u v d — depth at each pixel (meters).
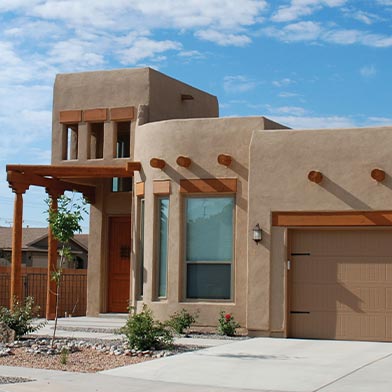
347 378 11.58
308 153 17.17
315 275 17.17
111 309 22.48
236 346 15.35
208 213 18.25
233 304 17.72
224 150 18.11
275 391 10.62
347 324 16.91
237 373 12.07
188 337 17.00
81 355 14.07
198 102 24.12
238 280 17.75
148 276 18.73
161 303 18.34
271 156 17.42
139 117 21.05
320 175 16.97
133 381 11.42
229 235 18.02
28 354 14.12
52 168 20.14
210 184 18.12
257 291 17.27
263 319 17.16
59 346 14.93
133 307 17.75
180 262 18.27
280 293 17.16
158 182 18.69
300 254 17.30
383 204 16.59
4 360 13.47
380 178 16.53
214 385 11.10
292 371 12.24
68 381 11.39
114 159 21.59
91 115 21.98
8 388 10.74
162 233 18.83
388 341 16.61
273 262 17.25
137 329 14.68
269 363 13.08
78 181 22.28
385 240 16.81
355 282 16.92
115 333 17.11
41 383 11.19
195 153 18.34
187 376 11.83
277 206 17.28
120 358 13.76
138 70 21.58
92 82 22.08
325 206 16.97
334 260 17.09
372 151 16.73
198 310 17.92
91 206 22.80
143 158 19.25
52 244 21.31
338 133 17.03
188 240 18.36
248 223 17.45
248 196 17.53
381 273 16.80
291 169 17.27
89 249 22.70
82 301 27.27
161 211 18.88
